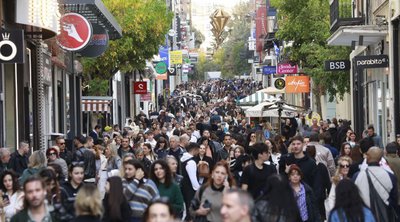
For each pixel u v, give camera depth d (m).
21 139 50.38
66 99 71.19
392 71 53.03
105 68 80.50
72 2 53.72
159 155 41.19
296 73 88.12
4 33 38.75
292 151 29.95
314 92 83.69
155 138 54.28
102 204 20.61
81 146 41.34
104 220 21.73
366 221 18.80
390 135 54.34
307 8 77.62
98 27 62.19
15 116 48.97
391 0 52.31
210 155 40.53
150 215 17.02
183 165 30.95
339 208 18.88
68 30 54.19
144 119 89.94
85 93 82.06
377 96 62.19
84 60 77.00
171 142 41.03
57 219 20.91
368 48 65.31
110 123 99.75
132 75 124.50
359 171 25.81
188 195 30.02
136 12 80.00
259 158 27.52
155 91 155.62
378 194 24.64
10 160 35.84
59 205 21.05
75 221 19.16
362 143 30.95
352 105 73.12
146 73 132.00
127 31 79.81
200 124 61.06
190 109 136.88
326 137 40.94
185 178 30.11
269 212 19.34
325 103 99.62
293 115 69.25
